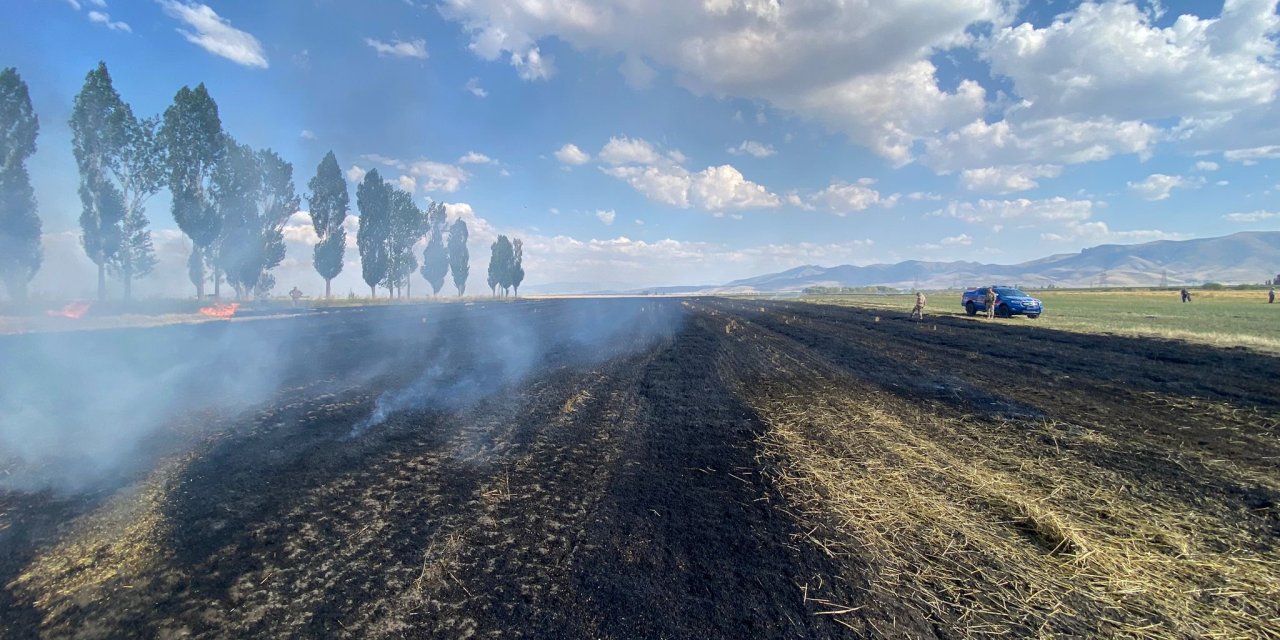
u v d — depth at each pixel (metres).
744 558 3.75
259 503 4.70
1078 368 12.00
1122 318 26.84
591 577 3.49
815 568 3.62
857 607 3.17
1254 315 28.59
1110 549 3.85
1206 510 4.52
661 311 40.56
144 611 3.12
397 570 3.56
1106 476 5.30
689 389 9.97
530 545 3.93
